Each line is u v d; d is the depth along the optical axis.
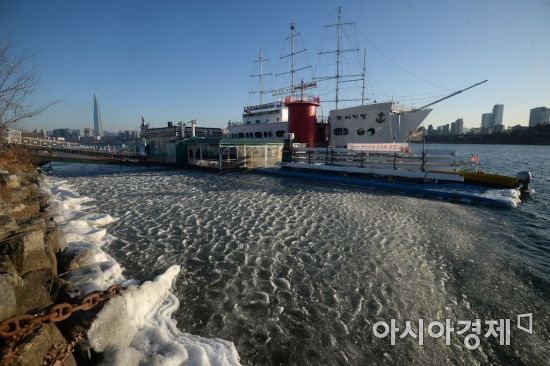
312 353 4.93
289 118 33.31
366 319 5.79
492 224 11.61
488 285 7.02
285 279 7.28
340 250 9.01
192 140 31.34
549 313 6.03
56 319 3.66
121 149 40.53
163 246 9.41
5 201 8.72
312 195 17.11
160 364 4.20
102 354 4.00
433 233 10.48
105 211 13.69
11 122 12.99
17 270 5.00
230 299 6.40
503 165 45.44
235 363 4.52
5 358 2.96
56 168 33.03
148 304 5.82
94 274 6.29
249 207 14.34
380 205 14.59
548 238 10.11
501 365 4.76
